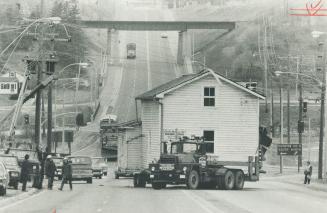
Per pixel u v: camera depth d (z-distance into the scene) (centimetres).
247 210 3538
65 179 5475
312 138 16925
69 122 17512
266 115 18975
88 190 5475
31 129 14412
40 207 3688
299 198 4891
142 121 7656
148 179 5934
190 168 5544
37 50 8319
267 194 5228
